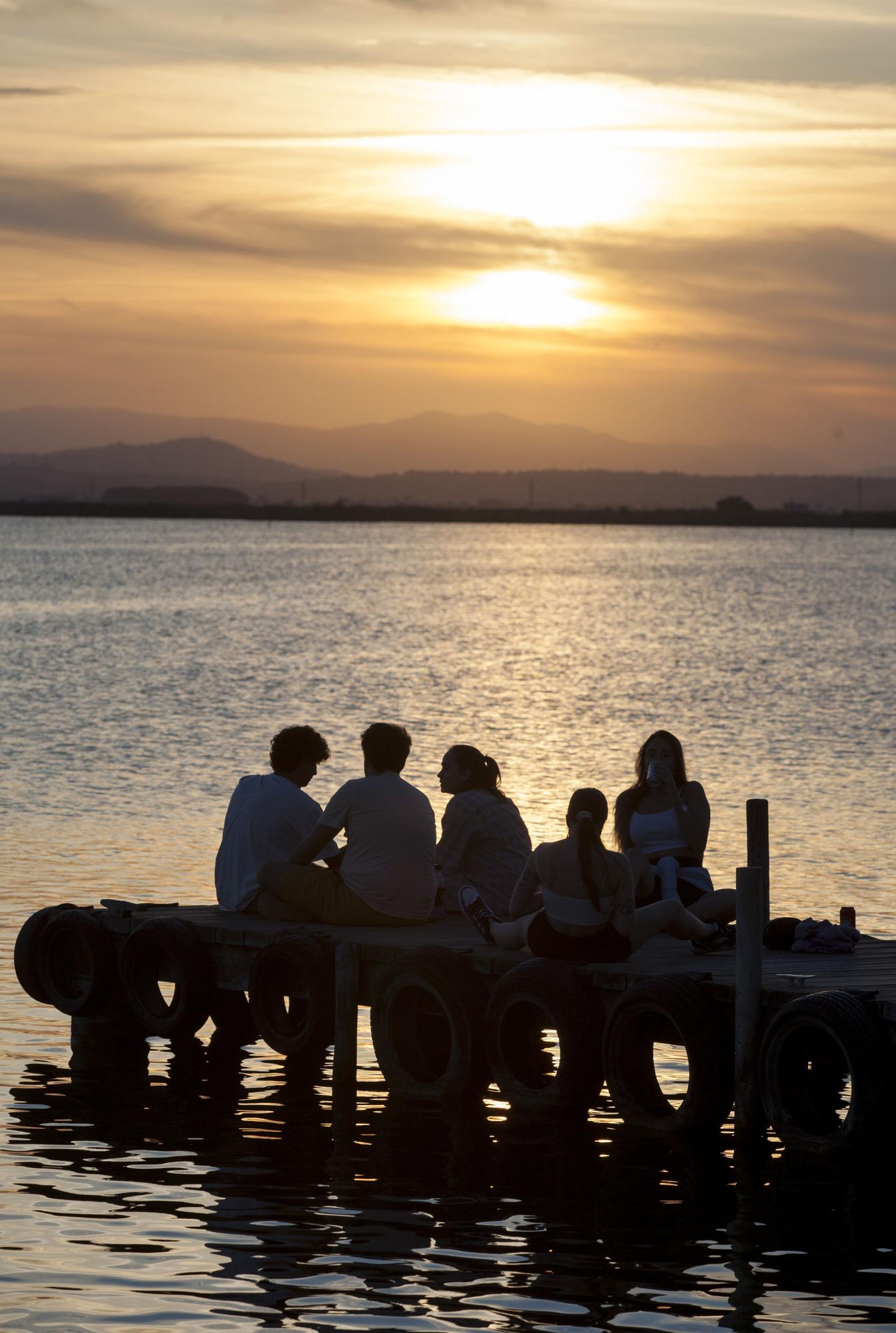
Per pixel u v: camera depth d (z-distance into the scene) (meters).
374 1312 12.38
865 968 18.27
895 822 38.09
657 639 106.62
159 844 33.88
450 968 18.48
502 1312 12.41
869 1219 14.59
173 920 20.61
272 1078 19.39
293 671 80.94
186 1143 16.61
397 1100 18.47
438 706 65.81
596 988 18.05
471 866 21.03
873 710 65.25
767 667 86.00
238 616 125.12
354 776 45.62
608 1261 13.48
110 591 160.75
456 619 126.00
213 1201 14.79
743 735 56.69
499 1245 13.81
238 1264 13.29
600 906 18.31
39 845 33.53
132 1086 18.88
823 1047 17.45
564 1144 16.84
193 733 55.34
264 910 20.98
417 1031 19.19
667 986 17.16
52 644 96.25
